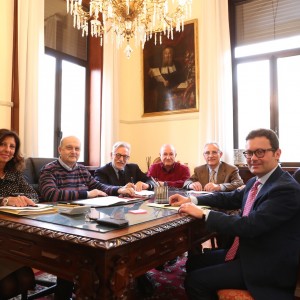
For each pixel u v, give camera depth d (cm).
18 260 126
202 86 458
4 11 355
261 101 462
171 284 242
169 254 133
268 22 455
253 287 133
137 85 540
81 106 492
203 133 455
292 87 440
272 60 450
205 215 149
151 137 525
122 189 231
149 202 191
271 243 137
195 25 481
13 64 357
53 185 222
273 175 153
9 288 148
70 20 473
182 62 496
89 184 255
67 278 110
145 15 296
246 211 162
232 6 480
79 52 488
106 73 485
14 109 355
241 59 472
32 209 148
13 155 205
